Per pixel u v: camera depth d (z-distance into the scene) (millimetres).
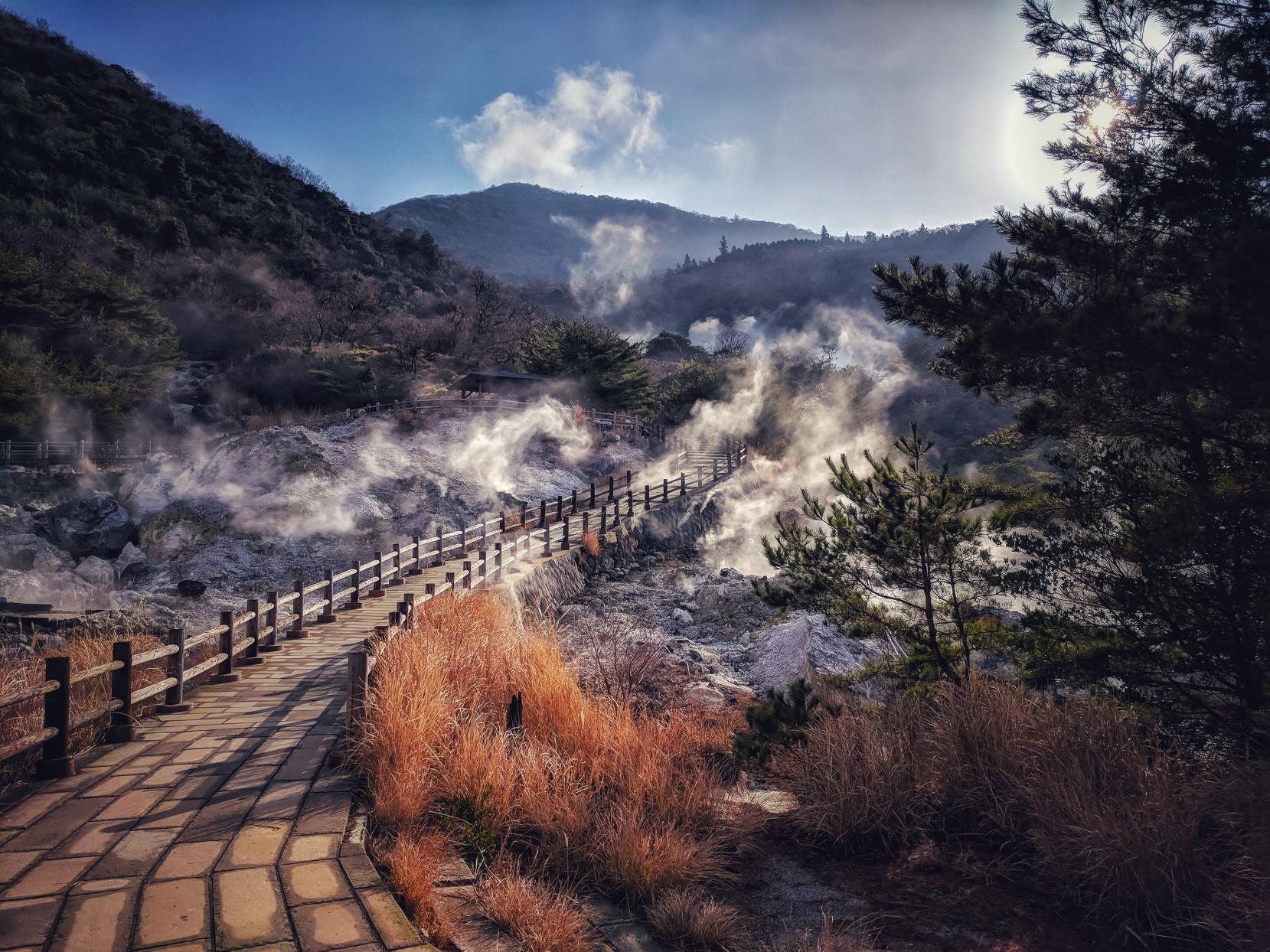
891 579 8562
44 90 103125
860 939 4352
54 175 87375
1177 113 6293
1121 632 7234
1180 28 6254
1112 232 6836
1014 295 6609
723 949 4250
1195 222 6164
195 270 77250
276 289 80375
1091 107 6723
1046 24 6566
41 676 7586
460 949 3928
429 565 21656
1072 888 4848
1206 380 5395
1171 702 7141
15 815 5113
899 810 5777
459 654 8156
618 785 6105
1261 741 6188
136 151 99250
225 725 7441
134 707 7629
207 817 5086
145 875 4258
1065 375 6184
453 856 4941
